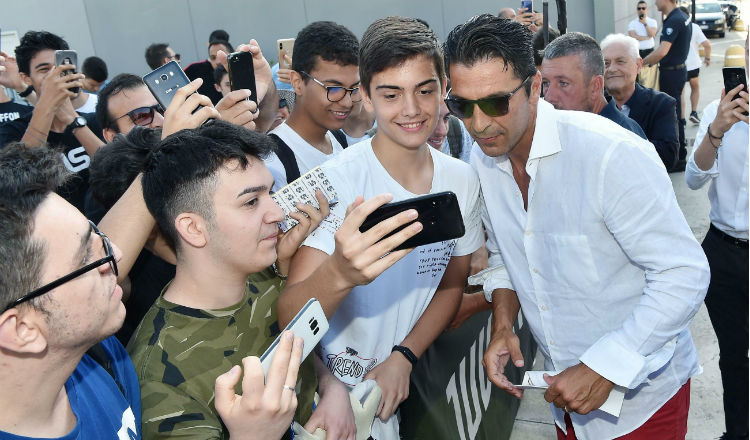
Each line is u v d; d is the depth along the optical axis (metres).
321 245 1.72
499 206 2.10
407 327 2.01
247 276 1.52
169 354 1.38
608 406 1.90
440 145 3.25
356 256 1.34
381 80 1.73
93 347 1.30
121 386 1.33
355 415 1.72
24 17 11.25
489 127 1.75
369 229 1.38
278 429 1.19
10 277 0.98
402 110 1.75
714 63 13.55
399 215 1.32
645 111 4.27
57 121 3.64
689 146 7.76
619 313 1.99
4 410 1.06
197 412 1.34
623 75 4.23
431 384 2.32
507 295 2.29
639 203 1.75
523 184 2.02
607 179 1.78
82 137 3.67
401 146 1.85
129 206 1.56
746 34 2.52
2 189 0.99
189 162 1.36
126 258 1.51
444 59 1.77
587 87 3.25
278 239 1.68
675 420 2.15
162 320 1.42
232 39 11.93
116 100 2.97
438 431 2.37
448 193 1.40
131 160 1.91
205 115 1.63
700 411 3.38
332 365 1.95
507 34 1.68
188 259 1.44
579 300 2.01
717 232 2.89
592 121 1.85
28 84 4.97
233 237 1.40
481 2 10.82
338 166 1.85
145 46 12.19
